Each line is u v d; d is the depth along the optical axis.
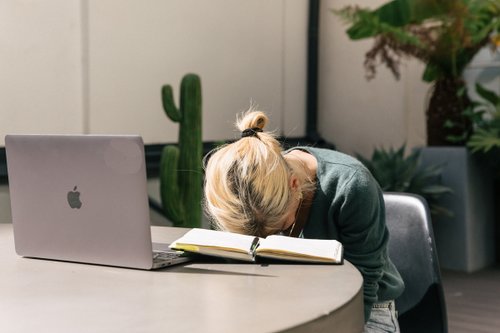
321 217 1.57
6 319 0.98
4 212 3.71
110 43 4.23
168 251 1.49
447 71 4.95
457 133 4.94
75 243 1.40
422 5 4.79
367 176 1.55
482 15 4.72
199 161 3.52
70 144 1.33
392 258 1.78
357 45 5.59
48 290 1.17
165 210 3.42
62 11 3.95
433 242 1.73
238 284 1.19
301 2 5.66
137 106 4.42
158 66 4.54
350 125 5.69
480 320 3.59
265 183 1.38
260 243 1.41
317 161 1.60
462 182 4.82
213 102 4.96
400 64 5.34
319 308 1.01
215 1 4.91
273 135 1.50
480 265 4.98
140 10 4.39
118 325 0.93
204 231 1.49
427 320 1.72
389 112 5.45
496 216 5.16
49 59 3.90
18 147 1.41
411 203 1.78
